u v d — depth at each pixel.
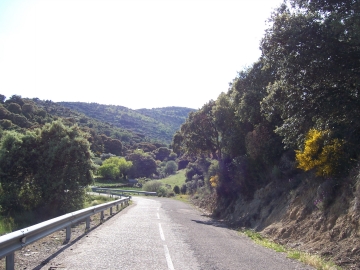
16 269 6.80
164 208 29.83
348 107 9.54
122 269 6.91
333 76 9.48
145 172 101.19
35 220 19.44
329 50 9.20
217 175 32.03
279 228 14.98
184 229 14.31
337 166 12.65
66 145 23.36
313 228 12.28
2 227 13.75
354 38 8.88
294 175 18.80
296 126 11.67
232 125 29.48
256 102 22.38
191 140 36.81
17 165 22.42
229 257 8.77
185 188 66.31
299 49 9.59
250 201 24.05
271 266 7.98
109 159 89.44
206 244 10.68
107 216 19.14
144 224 15.38
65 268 6.90
